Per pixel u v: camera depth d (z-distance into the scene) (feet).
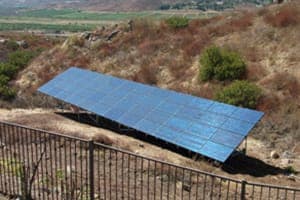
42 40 187.11
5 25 559.38
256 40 79.61
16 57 113.91
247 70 71.31
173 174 36.91
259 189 37.45
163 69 82.79
